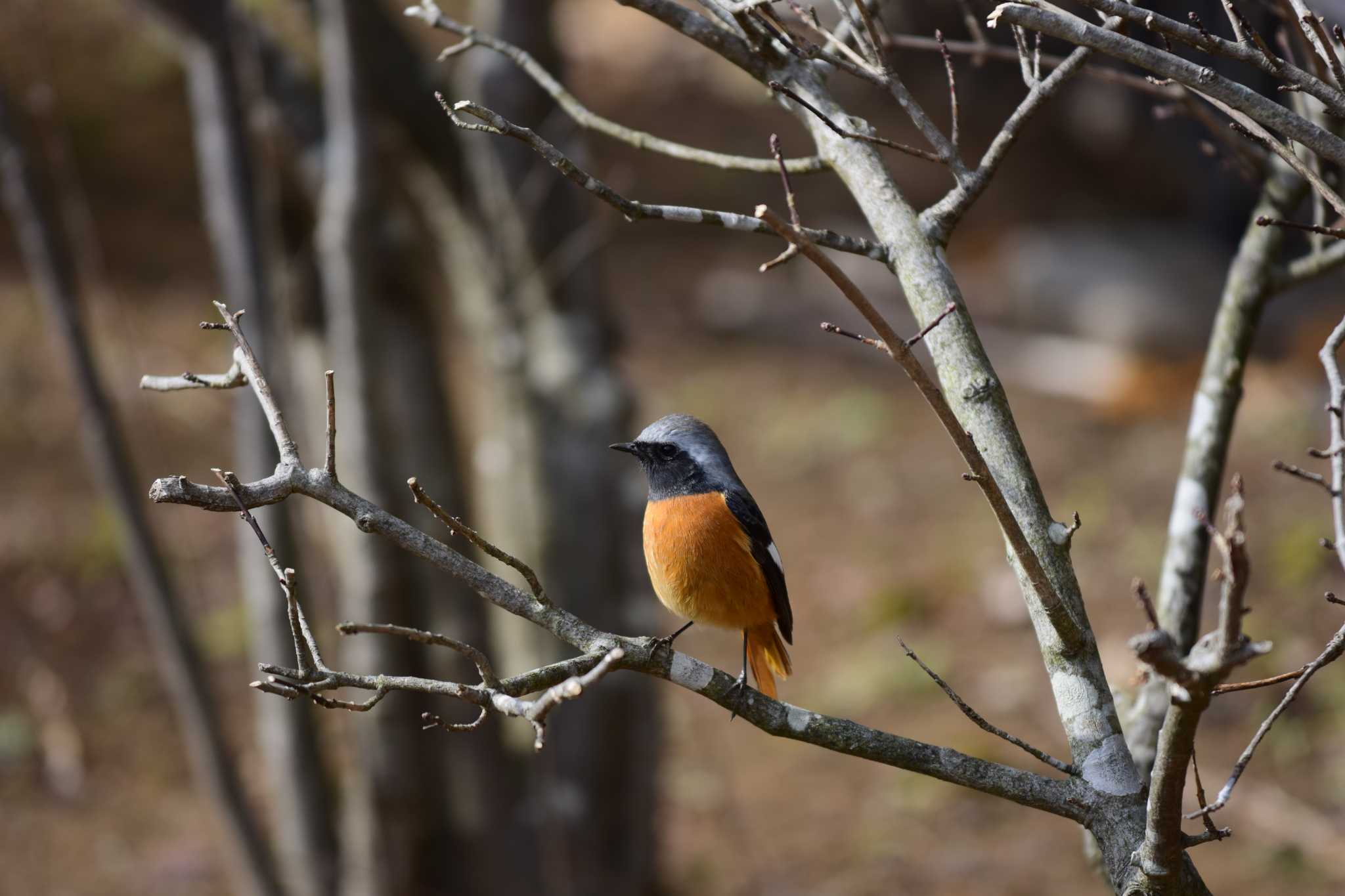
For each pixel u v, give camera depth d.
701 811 16.17
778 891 14.46
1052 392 25.42
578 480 10.88
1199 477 5.87
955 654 18.48
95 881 14.22
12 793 15.64
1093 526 20.64
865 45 5.05
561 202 10.71
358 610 10.28
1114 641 17.33
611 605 11.05
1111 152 29.81
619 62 34.28
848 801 16.28
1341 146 4.04
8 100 9.14
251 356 4.29
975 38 6.59
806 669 18.80
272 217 9.98
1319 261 5.78
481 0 10.38
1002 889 14.33
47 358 22.00
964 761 4.21
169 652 9.70
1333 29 4.72
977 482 3.92
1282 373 23.66
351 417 9.64
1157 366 25.12
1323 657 3.95
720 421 24.78
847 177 4.95
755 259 30.08
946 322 4.58
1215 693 4.00
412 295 10.76
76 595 18.41
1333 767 15.22
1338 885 13.45
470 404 20.39
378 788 10.55
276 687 3.74
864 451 23.75
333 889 10.33
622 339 11.76
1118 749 4.16
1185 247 27.47
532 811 11.23
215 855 14.60
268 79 9.80
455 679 10.66
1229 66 8.76
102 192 26.42
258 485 3.98
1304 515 19.45
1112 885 4.05
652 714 11.58
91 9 25.58
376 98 10.04
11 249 24.72
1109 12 4.04
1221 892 13.62
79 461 20.52
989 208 30.95
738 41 5.14
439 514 3.97
